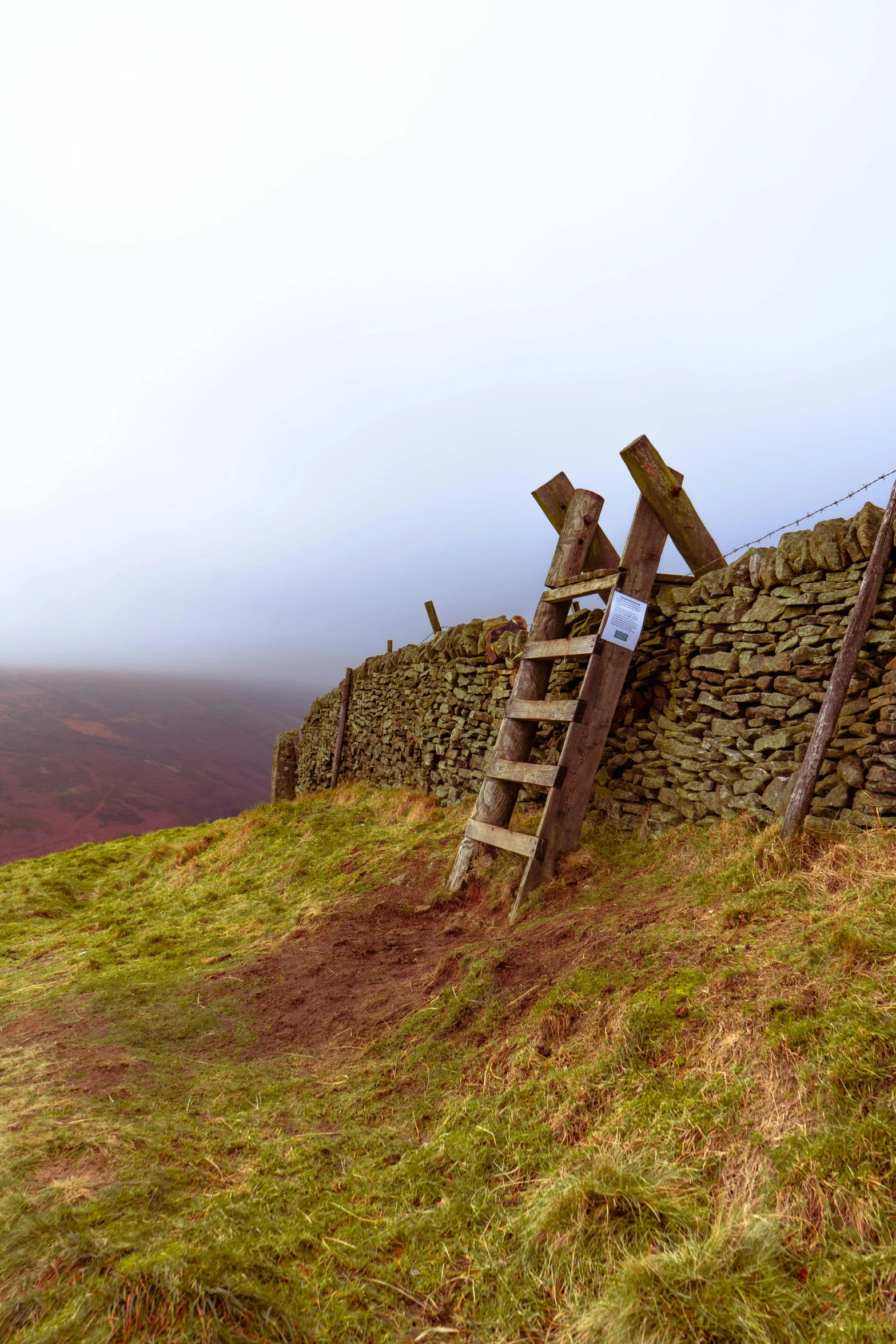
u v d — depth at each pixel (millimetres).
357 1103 3240
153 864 10430
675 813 5352
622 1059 2734
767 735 4648
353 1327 1775
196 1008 4805
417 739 10250
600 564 6645
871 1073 2102
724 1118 2248
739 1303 1614
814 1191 1871
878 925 2795
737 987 2830
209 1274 1819
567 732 5469
